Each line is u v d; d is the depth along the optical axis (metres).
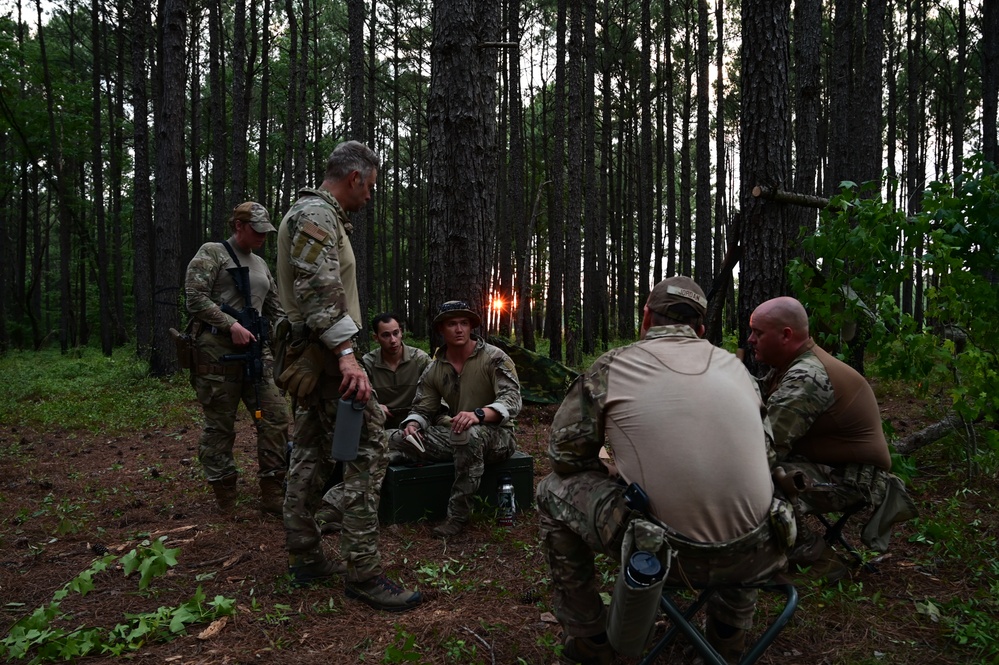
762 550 2.05
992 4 13.45
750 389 2.18
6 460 6.32
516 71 23.08
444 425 4.48
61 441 7.37
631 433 2.07
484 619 2.99
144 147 15.91
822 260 5.05
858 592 3.16
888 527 3.14
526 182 33.69
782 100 5.43
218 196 20.89
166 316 12.38
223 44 27.00
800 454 3.27
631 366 2.18
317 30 31.02
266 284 4.58
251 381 4.34
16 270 36.41
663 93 29.30
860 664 2.59
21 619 2.76
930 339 4.51
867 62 13.17
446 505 4.38
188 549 3.87
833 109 15.68
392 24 29.08
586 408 2.26
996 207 4.66
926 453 5.44
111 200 31.33
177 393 10.53
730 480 1.99
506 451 4.32
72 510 4.66
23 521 4.44
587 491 2.21
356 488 3.10
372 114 27.19
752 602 2.37
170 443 7.17
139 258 15.60
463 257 6.97
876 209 4.56
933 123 30.05
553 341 17.58
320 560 3.35
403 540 4.01
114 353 23.05
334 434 2.93
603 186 24.94
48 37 31.12
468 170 6.96
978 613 2.88
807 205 5.47
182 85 12.49
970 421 4.75
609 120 27.61
